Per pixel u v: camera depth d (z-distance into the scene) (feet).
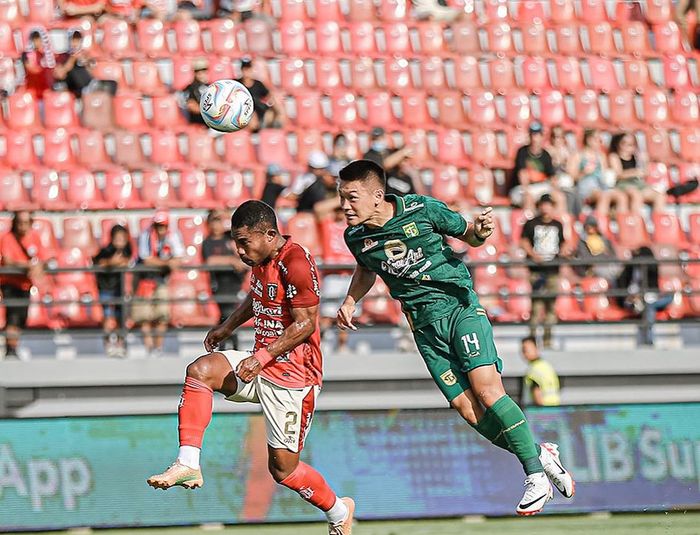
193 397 75.00
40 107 175.11
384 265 75.66
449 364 76.64
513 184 167.22
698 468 118.52
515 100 185.26
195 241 157.38
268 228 74.64
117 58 183.21
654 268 154.92
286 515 113.70
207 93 83.71
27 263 143.23
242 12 192.03
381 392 146.41
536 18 201.77
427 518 115.44
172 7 194.29
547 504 116.67
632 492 117.39
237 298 139.64
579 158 168.96
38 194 163.63
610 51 199.11
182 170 167.12
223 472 113.80
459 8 199.93
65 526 111.24
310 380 77.56
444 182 170.40
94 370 142.61
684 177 179.63
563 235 151.43
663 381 150.61
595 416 118.32
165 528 112.27
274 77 185.37
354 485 115.34
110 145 172.35
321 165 155.02
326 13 197.57
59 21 189.47
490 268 158.40
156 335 141.28
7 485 111.45
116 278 145.07
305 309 74.74
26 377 141.49
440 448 117.29
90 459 112.88
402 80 188.24
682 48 202.08
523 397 147.54
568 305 157.38
